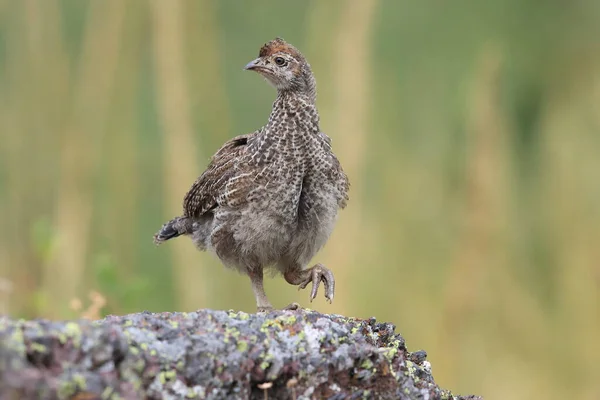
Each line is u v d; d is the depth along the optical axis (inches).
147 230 847.1
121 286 639.1
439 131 897.5
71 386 270.8
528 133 999.6
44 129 835.4
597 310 885.8
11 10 851.4
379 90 875.4
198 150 799.7
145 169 863.7
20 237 809.5
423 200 864.9
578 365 849.5
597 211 938.7
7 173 828.6
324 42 808.9
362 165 787.4
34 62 844.0
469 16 952.9
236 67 904.9
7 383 262.7
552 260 925.2
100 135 833.5
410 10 927.7
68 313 623.8
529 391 824.9
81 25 896.3
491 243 856.9
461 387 812.6
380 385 332.8
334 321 359.9
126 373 288.2
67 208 792.9
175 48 801.6
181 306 778.2
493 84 913.5
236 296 794.8
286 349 324.5
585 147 973.8
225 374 309.1
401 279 821.9
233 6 909.2
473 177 872.3
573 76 1019.3
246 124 898.7
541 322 866.1
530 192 968.3
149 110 876.0
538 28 1019.3
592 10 1029.8
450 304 832.3
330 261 769.6
